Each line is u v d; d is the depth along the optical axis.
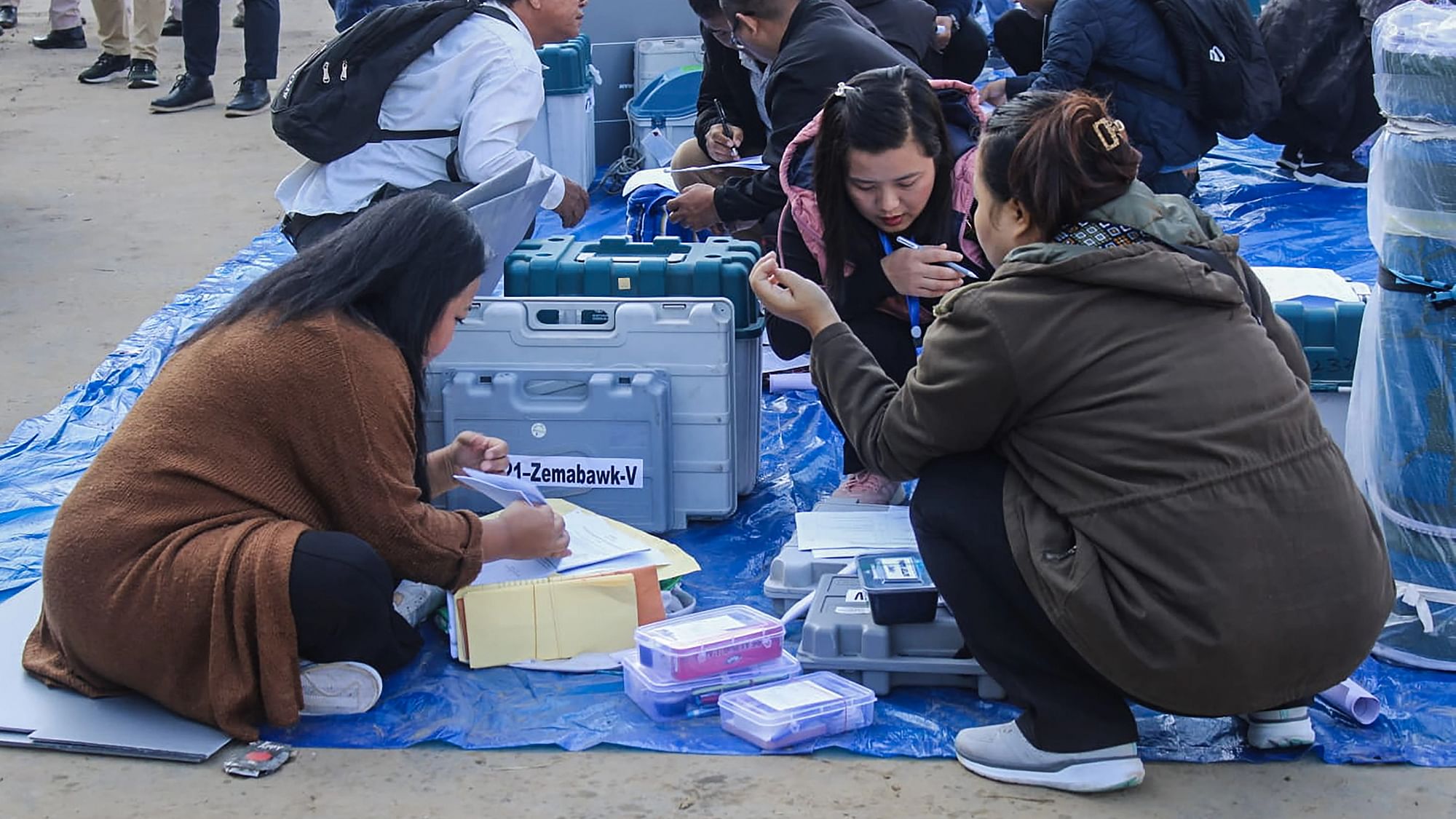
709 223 4.42
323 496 2.70
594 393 3.41
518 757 2.65
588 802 2.50
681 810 2.48
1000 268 2.37
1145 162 5.86
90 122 8.58
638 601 3.00
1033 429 2.38
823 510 3.47
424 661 2.98
